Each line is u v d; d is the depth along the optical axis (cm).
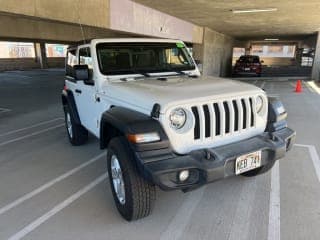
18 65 2442
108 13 828
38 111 805
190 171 227
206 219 272
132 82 315
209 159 230
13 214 288
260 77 1889
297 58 3341
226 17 1240
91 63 350
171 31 1223
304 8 998
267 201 300
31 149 482
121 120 243
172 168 218
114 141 261
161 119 230
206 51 1722
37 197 321
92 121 377
